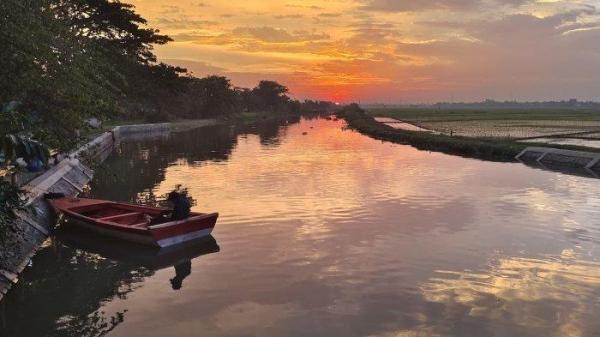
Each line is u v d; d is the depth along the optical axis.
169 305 9.59
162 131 73.44
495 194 21.12
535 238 14.09
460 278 10.85
